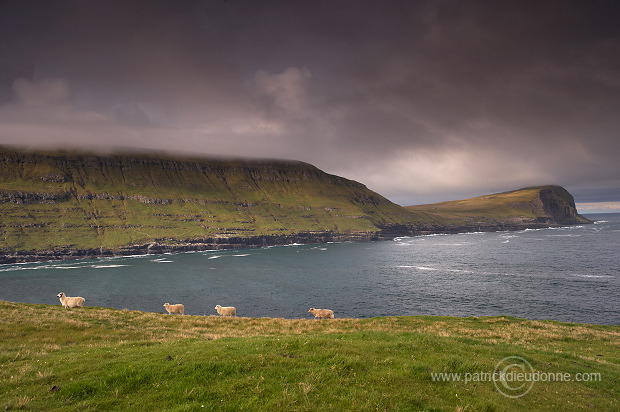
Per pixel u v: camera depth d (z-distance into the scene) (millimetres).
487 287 107688
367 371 14172
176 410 10805
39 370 14211
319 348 16516
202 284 121938
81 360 15828
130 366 14047
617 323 68438
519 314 76750
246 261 195125
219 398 11594
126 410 11016
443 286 111375
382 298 96438
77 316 31000
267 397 11625
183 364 14062
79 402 11406
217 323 33812
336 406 11242
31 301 98688
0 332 23250
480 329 35000
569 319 71938
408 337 22438
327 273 146125
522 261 165500
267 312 83250
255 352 16000
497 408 12195
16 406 10914
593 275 123375
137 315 34938
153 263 189750
